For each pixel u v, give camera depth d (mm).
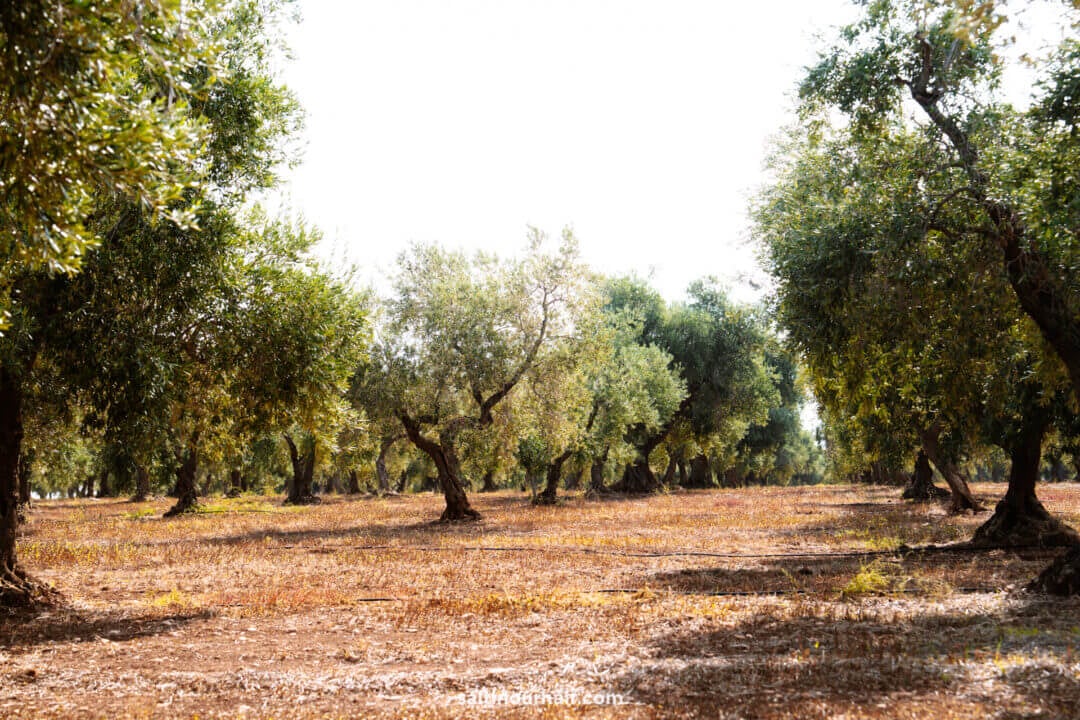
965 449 29734
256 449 58062
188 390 14508
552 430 34688
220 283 13211
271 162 14695
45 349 12406
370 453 54812
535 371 33594
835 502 41906
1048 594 12078
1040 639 8914
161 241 12297
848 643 9203
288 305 14070
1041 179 10477
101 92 6254
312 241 15164
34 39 5750
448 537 25391
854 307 12062
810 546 21297
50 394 13805
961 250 12383
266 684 8164
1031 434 20031
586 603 12680
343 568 17938
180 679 8406
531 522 31531
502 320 33469
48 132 6148
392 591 14422
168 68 6258
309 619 11852
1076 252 10312
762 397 58406
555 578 15852
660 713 6762
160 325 13078
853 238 11719
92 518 38125
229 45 13289
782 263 12789
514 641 10125
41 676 8602
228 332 13500
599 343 34406
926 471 40562
